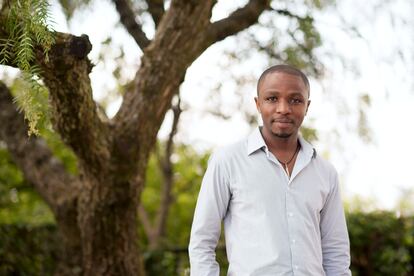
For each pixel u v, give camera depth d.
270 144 1.93
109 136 3.23
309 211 1.87
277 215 1.84
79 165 3.41
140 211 6.68
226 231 1.93
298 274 1.80
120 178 3.35
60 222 3.97
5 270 4.56
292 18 4.19
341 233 1.99
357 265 4.98
